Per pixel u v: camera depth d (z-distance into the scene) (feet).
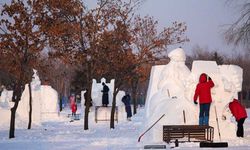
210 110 65.36
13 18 71.67
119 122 121.08
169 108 63.93
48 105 144.36
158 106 65.67
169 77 68.23
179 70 68.49
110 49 94.58
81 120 127.34
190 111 63.67
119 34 95.66
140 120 128.88
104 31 92.32
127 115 128.77
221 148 50.90
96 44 91.86
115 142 62.03
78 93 228.84
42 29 72.02
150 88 71.36
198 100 62.59
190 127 56.85
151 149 50.75
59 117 143.64
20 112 108.88
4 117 104.42
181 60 69.36
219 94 65.51
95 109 125.59
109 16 93.04
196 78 64.49
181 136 57.16
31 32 72.08
